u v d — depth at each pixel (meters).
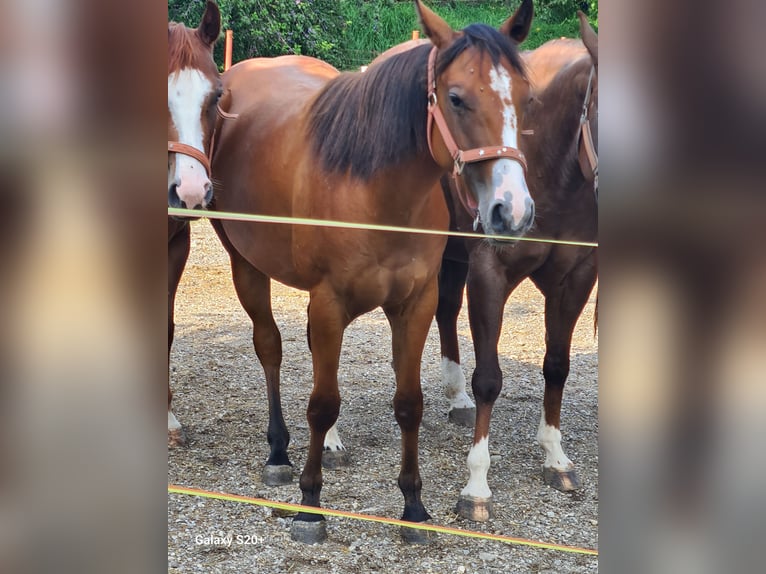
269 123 3.14
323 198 2.66
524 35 2.58
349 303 2.69
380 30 10.51
